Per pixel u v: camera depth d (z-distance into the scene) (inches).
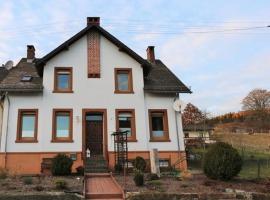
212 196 507.8
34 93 880.9
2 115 880.3
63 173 717.3
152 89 916.6
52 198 478.9
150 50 1129.4
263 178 655.8
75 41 927.0
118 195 518.9
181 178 650.2
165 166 874.1
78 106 883.4
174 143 901.2
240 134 2751.0
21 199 469.7
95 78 911.0
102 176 716.0
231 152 620.4
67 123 877.8
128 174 756.0
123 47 933.8
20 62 1039.6
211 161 623.5
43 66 900.0
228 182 605.6
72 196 486.9
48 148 842.8
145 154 877.2
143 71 967.6
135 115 901.8
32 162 834.8
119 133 828.0
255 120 3484.3
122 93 912.3
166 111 923.4
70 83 898.1
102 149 882.1
